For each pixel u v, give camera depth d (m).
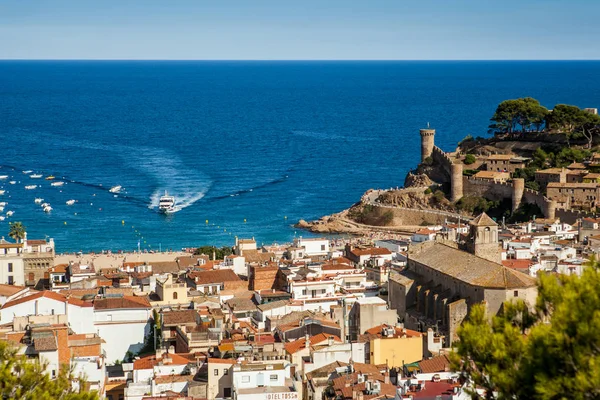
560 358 71.94
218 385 172.88
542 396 70.69
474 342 81.19
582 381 68.19
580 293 74.50
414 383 158.38
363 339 197.50
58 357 176.25
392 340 194.00
